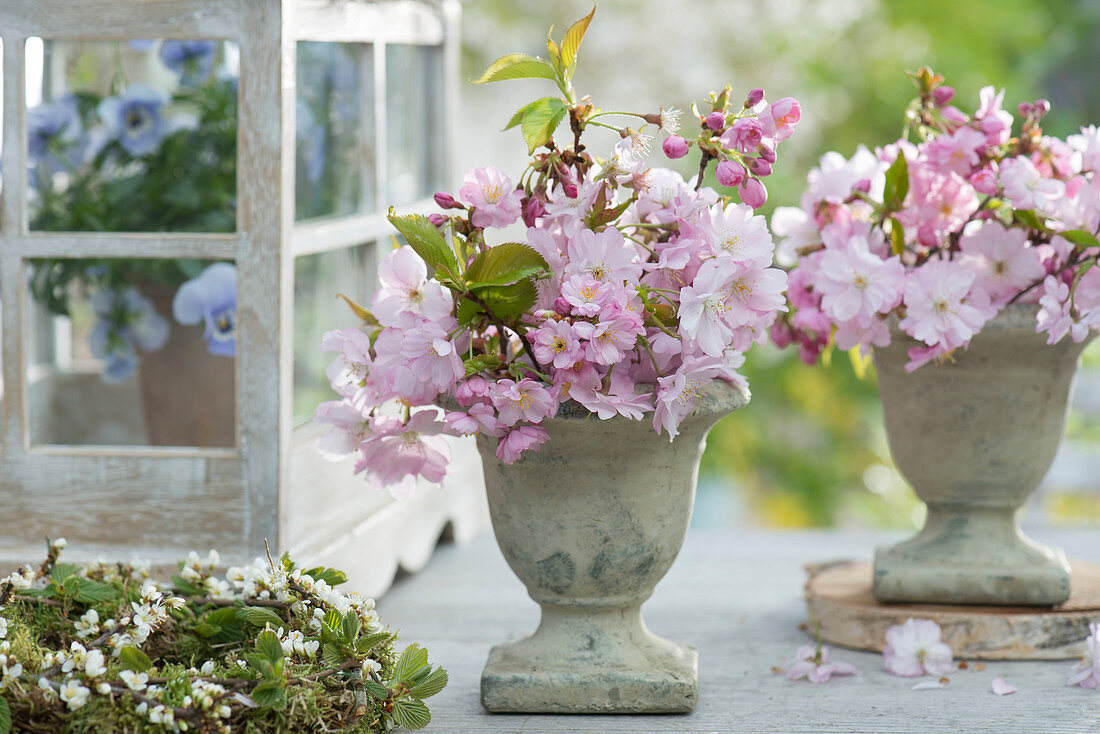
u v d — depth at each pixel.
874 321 1.33
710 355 1.06
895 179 1.34
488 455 1.20
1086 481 3.03
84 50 1.54
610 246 1.08
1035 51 5.02
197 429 1.51
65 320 1.55
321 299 1.57
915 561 1.46
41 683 0.99
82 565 1.40
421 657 1.13
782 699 1.28
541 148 1.19
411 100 1.92
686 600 1.70
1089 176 1.38
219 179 1.61
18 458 1.44
